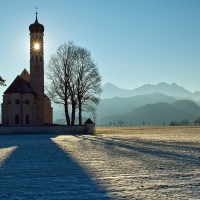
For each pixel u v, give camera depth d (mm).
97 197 10477
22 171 15875
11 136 55000
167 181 12984
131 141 39062
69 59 74188
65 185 12367
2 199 10305
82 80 74125
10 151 26969
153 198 10297
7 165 18125
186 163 18203
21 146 32438
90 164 18016
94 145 32750
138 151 25719
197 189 11531
